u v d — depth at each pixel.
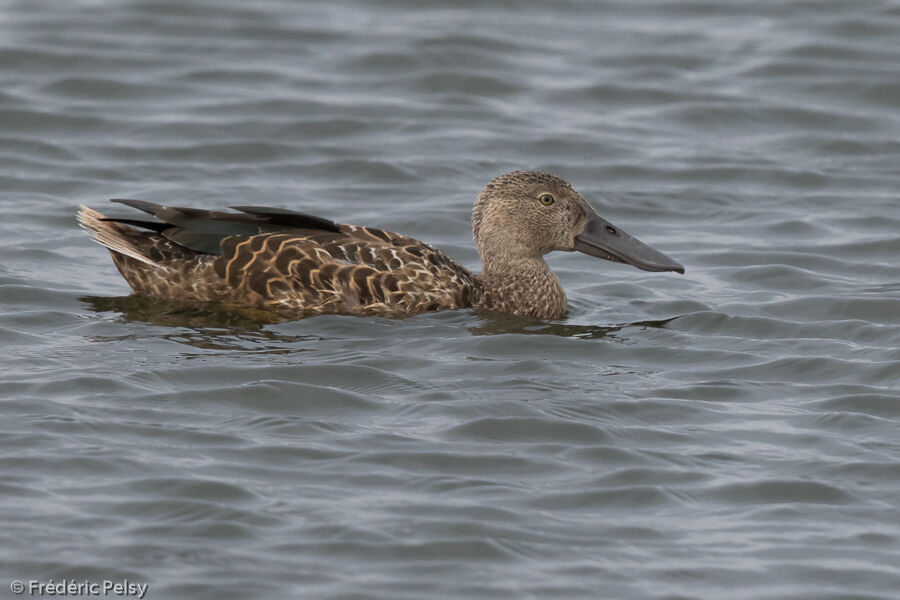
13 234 18.67
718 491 11.26
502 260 16.23
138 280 15.64
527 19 29.48
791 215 20.78
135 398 12.62
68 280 16.69
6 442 11.51
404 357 14.07
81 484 10.86
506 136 23.88
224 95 25.03
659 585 9.82
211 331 14.65
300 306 15.25
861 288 17.36
